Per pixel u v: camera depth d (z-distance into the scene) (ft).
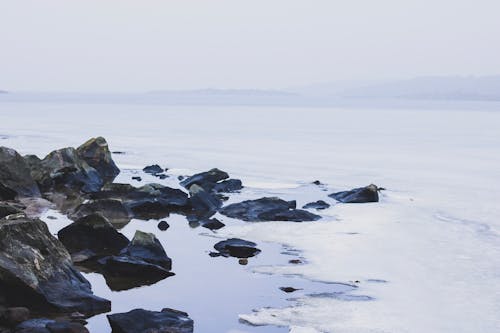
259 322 35.29
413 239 55.67
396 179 94.38
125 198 70.28
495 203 73.82
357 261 48.37
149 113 352.49
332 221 63.26
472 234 57.82
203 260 48.24
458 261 48.70
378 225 61.41
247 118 299.99
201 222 62.34
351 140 164.96
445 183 90.43
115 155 123.03
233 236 56.39
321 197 78.23
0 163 73.26
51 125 217.97
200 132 190.90
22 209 66.44
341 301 39.09
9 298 36.27
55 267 38.73
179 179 91.20
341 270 45.88
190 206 68.95
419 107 619.67
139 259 44.98
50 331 31.50
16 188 73.77
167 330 32.81
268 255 49.85
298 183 89.45
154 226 60.59
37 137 161.48
